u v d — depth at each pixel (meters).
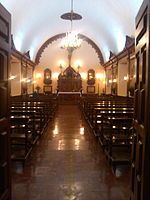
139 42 2.95
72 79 24.48
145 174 2.38
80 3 15.33
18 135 6.55
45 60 24.95
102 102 12.64
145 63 2.56
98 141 8.29
